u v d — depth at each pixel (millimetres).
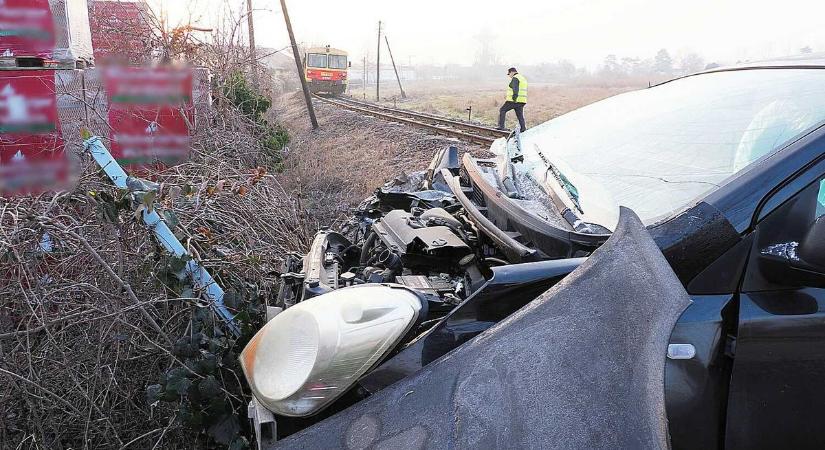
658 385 1439
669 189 2277
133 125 5492
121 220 3100
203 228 3383
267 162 7645
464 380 1520
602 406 1399
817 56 2684
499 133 14984
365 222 3402
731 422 1833
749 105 2502
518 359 1507
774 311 1831
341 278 2502
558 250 2195
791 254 1842
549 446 1362
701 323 1817
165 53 8391
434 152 12062
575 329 1521
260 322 2814
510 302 1874
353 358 1781
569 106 32375
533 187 2775
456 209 3199
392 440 1483
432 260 2582
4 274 2891
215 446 2484
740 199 1931
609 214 2295
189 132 5914
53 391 2826
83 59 5578
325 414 1797
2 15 4797
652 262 1688
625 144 2770
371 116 20391
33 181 4066
